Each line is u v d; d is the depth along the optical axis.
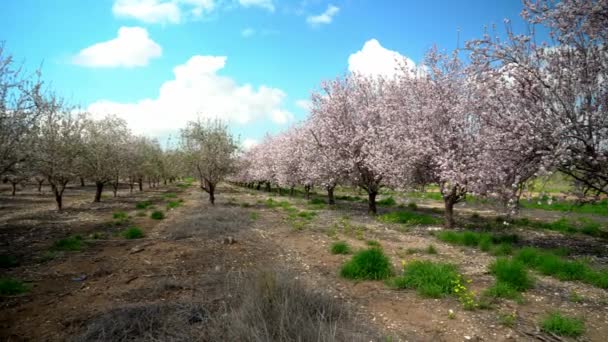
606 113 7.44
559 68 7.93
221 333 4.08
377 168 13.86
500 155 8.82
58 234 11.32
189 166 20.70
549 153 7.60
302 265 7.78
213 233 11.07
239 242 10.00
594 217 17.09
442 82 12.12
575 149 7.70
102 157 21.11
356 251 8.84
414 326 4.79
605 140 7.59
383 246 9.66
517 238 10.70
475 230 12.35
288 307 4.48
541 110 7.98
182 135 20.25
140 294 5.86
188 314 4.79
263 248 9.38
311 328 4.10
